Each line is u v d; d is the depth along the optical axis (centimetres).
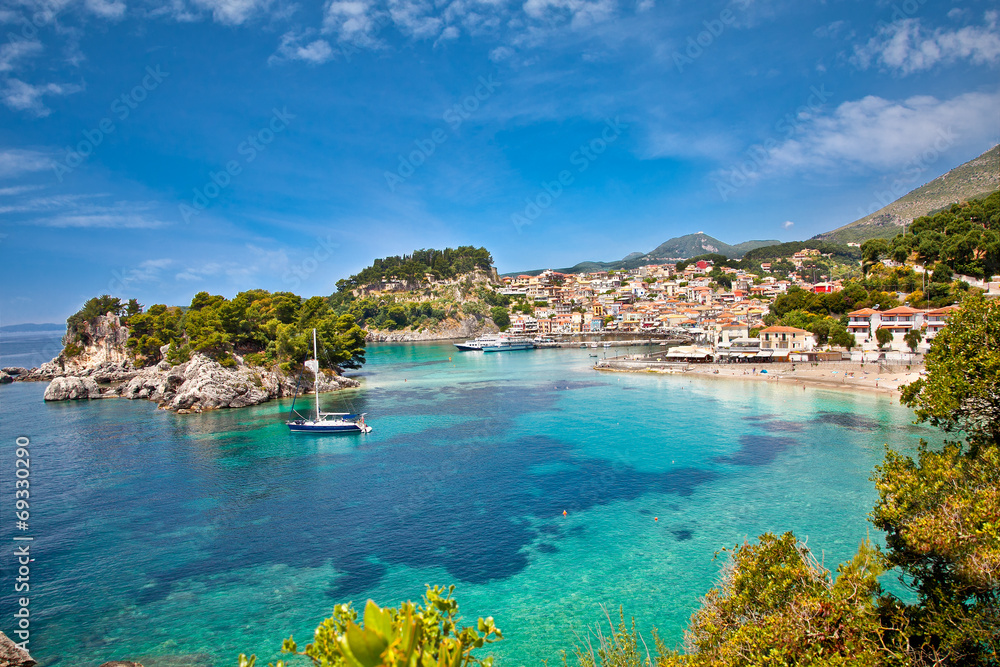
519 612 3603
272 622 3581
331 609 3712
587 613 3572
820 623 1639
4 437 8694
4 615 3681
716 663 1703
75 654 3294
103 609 3747
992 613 1533
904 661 1516
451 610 1024
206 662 3206
